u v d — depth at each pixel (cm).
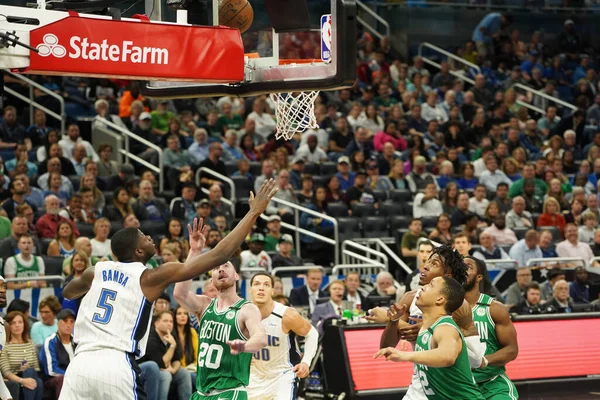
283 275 1548
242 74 884
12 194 1620
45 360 1180
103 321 734
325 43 891
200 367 862
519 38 3003
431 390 765
